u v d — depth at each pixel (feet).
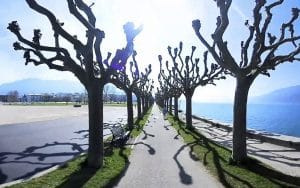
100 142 45.47
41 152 61.16
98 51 45.19
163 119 154.51
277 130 126.93
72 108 266.77
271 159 50.52
